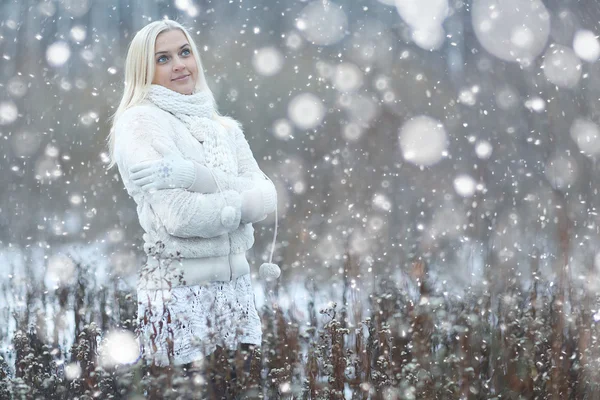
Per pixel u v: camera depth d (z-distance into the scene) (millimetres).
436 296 4465
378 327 4008
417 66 11602
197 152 3598
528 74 9562
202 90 3836
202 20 12344
